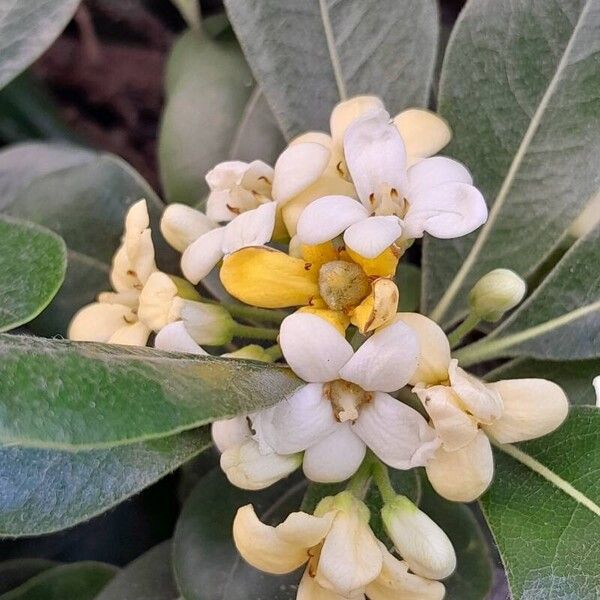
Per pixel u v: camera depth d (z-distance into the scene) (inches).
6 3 6.7
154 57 11.5
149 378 4.0
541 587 4.9
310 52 6.5
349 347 4.6
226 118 7.9
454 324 6.6
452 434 4.5
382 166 5.0
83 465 4.2
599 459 5.2
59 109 11.2
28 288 5.0
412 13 6.4
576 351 5.9
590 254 5.9
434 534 4.8
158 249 6.9
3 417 3.6
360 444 4.9
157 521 8.1
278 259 4.8
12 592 7.4
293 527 4.5
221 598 6.2
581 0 5.8
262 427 4.7
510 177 6.1
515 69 6.0
